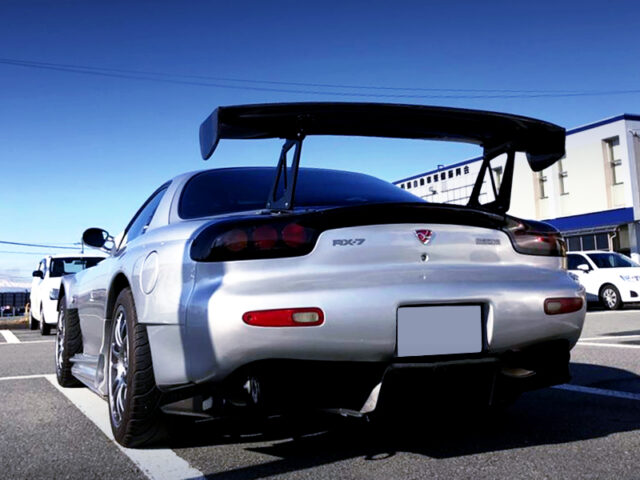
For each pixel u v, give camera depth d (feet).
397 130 9.87
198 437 10.15
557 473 8.05
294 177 8.58
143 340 9.16
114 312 10.58
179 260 8.64
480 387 8.93
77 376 14.14
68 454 9.39
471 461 8.64
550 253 9.48
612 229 73.26
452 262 8.66
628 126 72.90
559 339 9.30
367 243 8.26
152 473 8.35
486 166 11.25
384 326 8.00
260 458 8.95
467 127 9.89
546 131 10.05
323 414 8.68
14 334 38.78
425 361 8.29
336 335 7.86
